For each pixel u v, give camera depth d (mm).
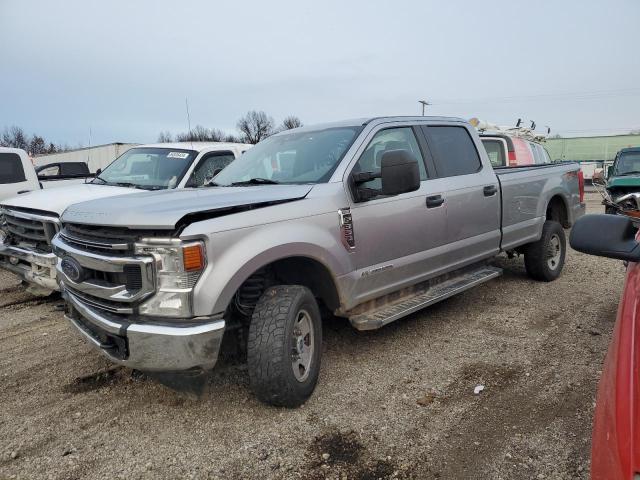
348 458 2982
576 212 7191
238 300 3494
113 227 3211
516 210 5895
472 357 4355
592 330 4906
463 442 3102
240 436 3242
